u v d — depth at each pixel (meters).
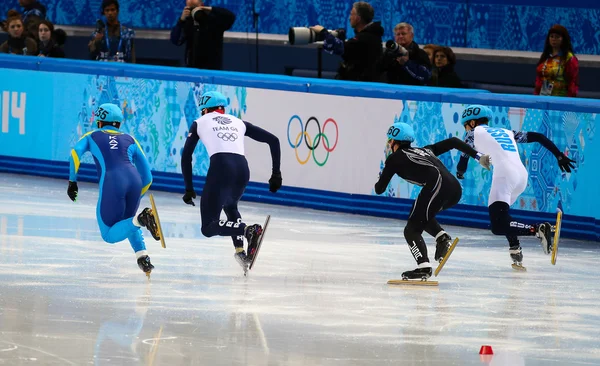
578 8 43.41
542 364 17.69
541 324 20.66
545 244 25.52
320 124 34.72
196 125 24.62
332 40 34.81
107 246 27.33
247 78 35.78
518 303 22.56
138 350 17.58
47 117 39.22
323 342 18.61
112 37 41.69
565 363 17.80
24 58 39.72
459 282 24.64
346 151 34.34
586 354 18.42
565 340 19.41
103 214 23.66
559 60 36.66
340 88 34.22
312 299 22.20
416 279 24.20
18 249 26.36
